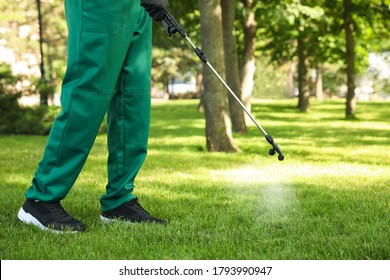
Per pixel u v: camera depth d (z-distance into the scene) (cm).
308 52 3081
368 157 1077
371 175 799
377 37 2752
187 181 730
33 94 1956
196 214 496
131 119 462
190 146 1346
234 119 1808
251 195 606
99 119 438
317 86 5475
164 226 448
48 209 441
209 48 1195
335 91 6775
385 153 1155
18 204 536
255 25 2112
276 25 2611
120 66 442
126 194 469
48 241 400
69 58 432
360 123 2342
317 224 449
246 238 405
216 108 1205
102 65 428
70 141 434
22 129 1927
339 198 583
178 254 368
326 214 495
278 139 1552
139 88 461
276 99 4978
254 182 716
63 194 441
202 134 1838
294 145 1349
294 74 5950
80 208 521
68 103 432
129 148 464
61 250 376
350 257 358
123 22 432
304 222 457
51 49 2358
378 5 2461
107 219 464
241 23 2347
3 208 516
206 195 612
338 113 3053
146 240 402
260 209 516
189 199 584
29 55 2464
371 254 366
